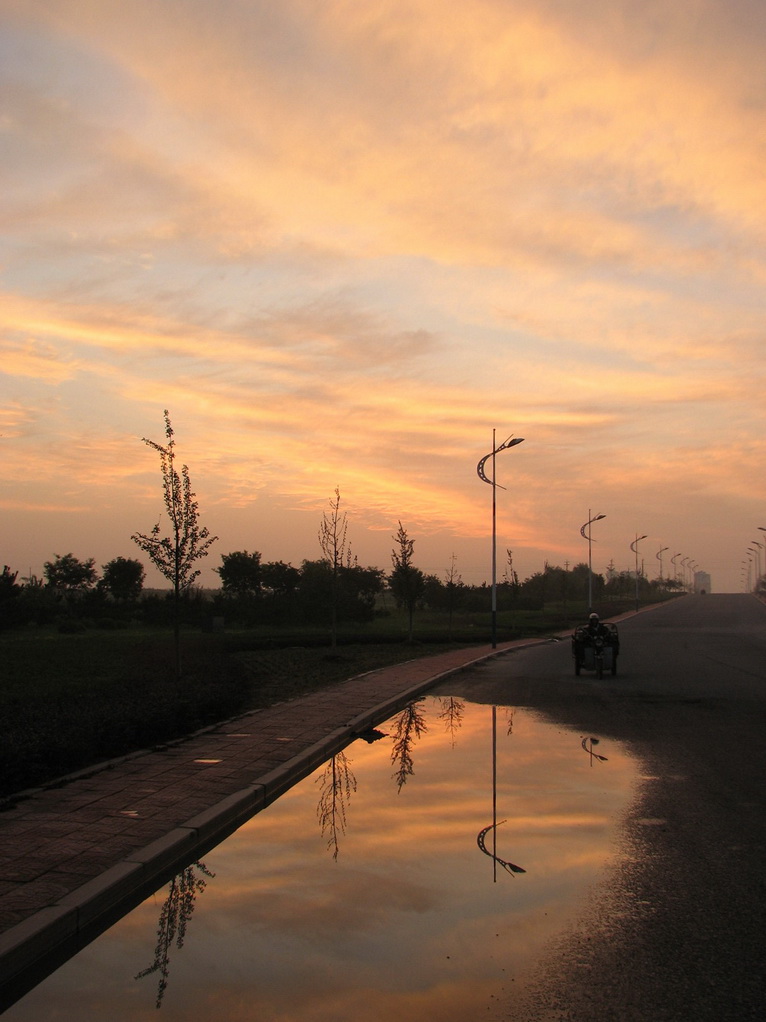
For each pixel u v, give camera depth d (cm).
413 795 816
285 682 1873
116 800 744
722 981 402
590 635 2111
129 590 6381
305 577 5728
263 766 902
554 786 847
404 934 467
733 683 1877
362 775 922
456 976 412
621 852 615
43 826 657
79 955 450
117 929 485
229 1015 380
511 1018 370
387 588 6669
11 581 4228
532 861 598
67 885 520
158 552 1636
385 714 1445
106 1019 379
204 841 659
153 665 1936
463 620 5566
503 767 953
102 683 1634
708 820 704
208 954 448
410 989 400
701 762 956
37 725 956
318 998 394
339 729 1171
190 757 955
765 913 491
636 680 1973
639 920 481
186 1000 396
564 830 679
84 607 5056
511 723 1319
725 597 13600
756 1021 364
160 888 554
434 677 1981
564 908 503
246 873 584
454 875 569
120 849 596
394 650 2919
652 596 13412
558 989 396
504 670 2311
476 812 745
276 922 490
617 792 814
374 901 522
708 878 554
